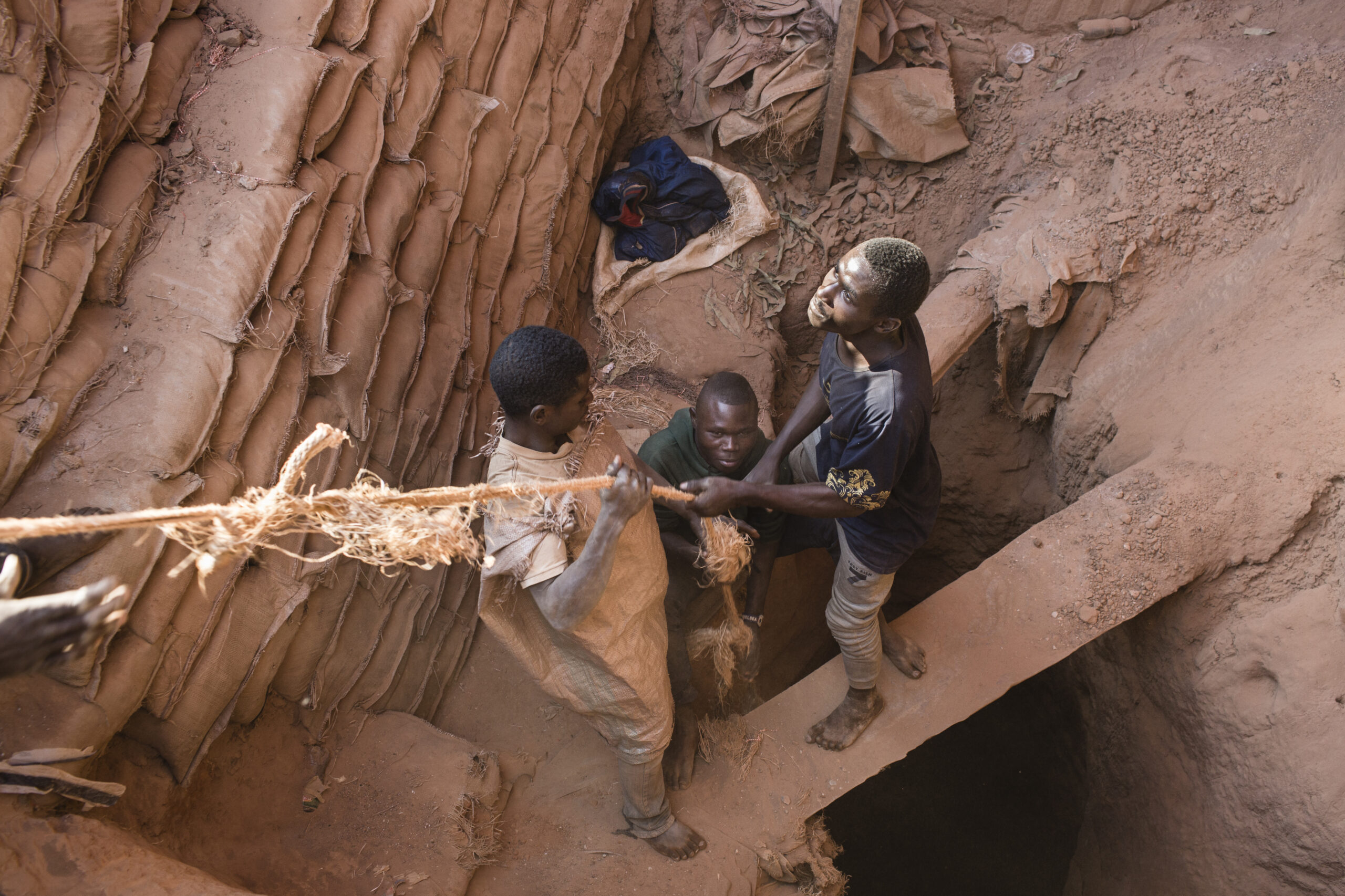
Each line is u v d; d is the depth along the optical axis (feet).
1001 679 15.15
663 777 13.96
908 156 22.20
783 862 13.83
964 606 15.71
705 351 20.85
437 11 15.99
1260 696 14.76
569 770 14.48
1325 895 13.62
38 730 9.53
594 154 20.26
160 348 11.25
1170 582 15.39
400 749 13.52
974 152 22.45
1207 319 17.98
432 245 15.29
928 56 21.93
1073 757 20.94
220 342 11.48
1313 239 17.03
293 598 12.12
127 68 12.04
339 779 13.09
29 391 10.27
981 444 22.68
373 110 14.37
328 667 13.30
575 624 10.02
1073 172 20.70
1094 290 19.29
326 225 13.26
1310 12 20.11
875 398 10.37
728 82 21.30
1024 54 22.50
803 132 21.90
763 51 20.95
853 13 19.81
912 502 11.93
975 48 22.59
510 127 17.54
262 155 12.55
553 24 18.97
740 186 22.17
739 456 13.15
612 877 13.23
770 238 22.33
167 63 12.76
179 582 10.72
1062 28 22.41
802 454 14.42
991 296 19.63
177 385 11.02
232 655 11.58
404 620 14.25
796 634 21.71
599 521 9.32
